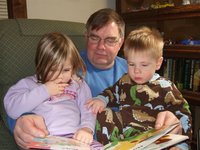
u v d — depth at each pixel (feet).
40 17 7.09
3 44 4.02
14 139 3.69
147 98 3.85
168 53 6.49
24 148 3.23
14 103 3.49
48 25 4.45
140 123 3.71
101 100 3.99
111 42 4.18
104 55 4.22
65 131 3.57
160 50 3.96
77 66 3.84
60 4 7.38
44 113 3.65
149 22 7.04
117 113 3.75
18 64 4.04
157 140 2.81
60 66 3.58
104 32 4.09
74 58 3.75
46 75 3.60
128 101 3.99
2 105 3.99
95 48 4.20
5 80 3.99
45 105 3.68
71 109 3.81
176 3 6.52
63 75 3.65
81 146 2.94
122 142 3.01
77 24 4.88
